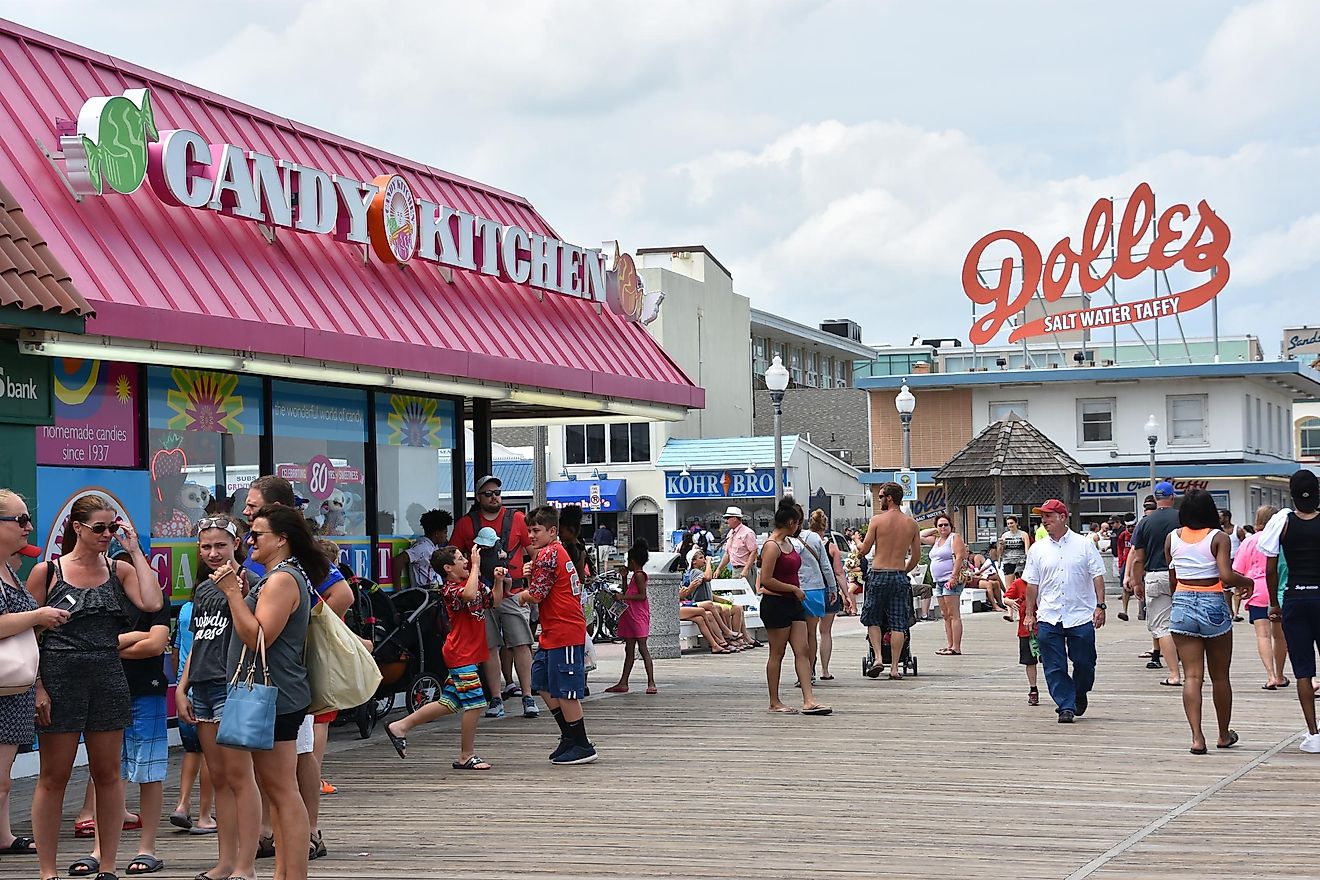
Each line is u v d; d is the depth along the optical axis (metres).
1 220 11.14
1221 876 8.05
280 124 16.41
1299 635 12.46
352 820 10.11
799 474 54.03
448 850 9.09
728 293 61.62
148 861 8.73
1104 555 41.38
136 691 8.77
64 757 8.28
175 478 13.74
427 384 15.61
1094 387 51.88
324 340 13.82
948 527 22.56
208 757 8.58
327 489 15.92
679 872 8.36
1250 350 66.94
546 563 12.41
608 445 54.31
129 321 11.64
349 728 14.73
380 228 15.84
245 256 13.95
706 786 11.23
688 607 23.88
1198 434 51.19
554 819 10.05
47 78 13.12
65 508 12.46
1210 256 51.12
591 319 20.12
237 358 12.94
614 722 15.02
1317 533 12.45
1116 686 17.55
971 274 54.62
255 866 8.91
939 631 27.80
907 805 10.32
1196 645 12.43
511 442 55.78
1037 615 14.69
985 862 8.50
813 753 12.76
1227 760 12.06
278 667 7.70
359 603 13.52
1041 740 13.30
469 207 19.23
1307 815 9.78
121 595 8.55
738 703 16.45
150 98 13.96
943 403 53.31
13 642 7.99
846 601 19.83
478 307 17.42
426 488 17.75
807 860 8.62
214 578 7.59
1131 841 9.02
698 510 53.97
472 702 12.23
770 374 27.75
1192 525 12.59
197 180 13.38
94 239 12.14
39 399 12.00
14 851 9.35
